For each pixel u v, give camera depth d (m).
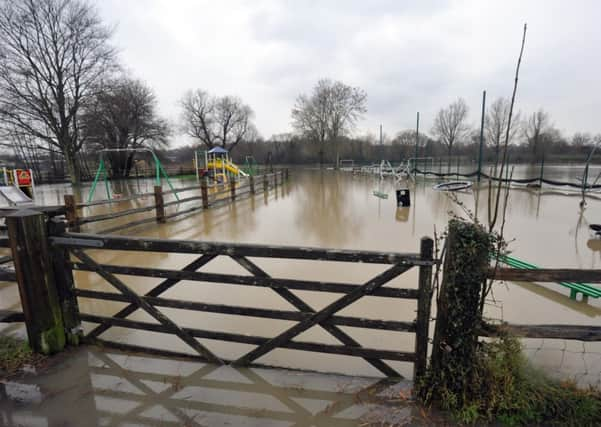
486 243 1.42
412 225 6.40
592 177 17.89
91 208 9.96
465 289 1.45
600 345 2.17
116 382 1.78
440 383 1.53
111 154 23.66
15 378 1.81
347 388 1.71
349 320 1.73
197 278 1.88
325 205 9.30
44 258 1.96
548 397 1.47
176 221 7.21
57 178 23.16
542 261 4.08
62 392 1.70
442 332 1.52
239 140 39.97
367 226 6.35
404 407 1.55
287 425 1.46
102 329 2.11
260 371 1.87
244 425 1.47
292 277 3.49
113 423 1.49
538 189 12.55
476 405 1.47
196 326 2.53
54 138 18.83
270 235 5.76
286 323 2.58
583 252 4.47
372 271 3.64
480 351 1.55
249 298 3.03
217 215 7.99
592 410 1.42
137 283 3.44
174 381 1.78
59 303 2.06
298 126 36.62
